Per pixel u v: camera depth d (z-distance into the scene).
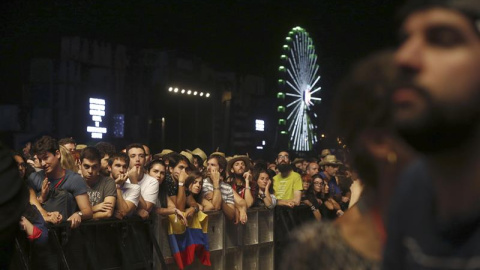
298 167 14.94
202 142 42.31
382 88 1.32
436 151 0.88
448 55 0.85
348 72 1.37
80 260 6.93
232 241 9.09
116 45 39.47
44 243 6.48
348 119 1.36
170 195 8.20
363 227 1.32
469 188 0.88
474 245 0.88
